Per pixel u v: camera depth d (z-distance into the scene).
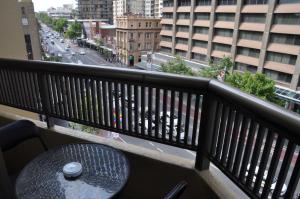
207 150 1.57
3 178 0.94
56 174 1.33
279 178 1.07
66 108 2.12
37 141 2.36
